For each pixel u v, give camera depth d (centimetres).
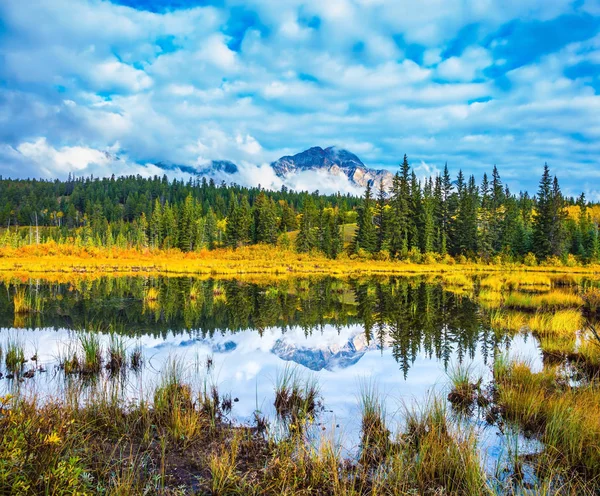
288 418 672
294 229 10481
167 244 8562
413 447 550
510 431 613
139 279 3653
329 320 1741
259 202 9388
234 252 7544
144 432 579
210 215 9938
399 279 3984
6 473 343
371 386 845
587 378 848
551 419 610
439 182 7406
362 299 2425
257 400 761
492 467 504
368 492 448
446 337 1366
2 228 13075
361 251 6669
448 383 862
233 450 530
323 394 799
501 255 6350
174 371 793
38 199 15188
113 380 841
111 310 1861
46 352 1076
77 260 6175
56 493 355
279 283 3444
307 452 511
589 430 531
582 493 431
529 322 1506
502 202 8288
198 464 503
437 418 597
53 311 1802
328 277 4209
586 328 1362
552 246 6184
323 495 445
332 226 7650
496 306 2022
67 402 611
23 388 771
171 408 653
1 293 2377
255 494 441
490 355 1113
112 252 7475
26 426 428
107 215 13850
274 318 1775
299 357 1102
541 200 6594
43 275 3875
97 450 503
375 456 532
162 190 16238
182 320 1681
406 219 6888
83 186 17100
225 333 1430
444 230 6956
